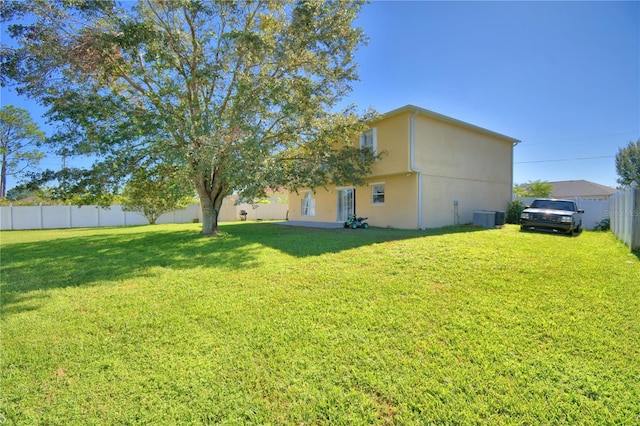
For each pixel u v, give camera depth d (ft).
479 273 17.33
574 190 105.29
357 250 24.61
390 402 7.27
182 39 32.68
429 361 8.86
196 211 79.10
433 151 43.39
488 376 8.09
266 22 33.86
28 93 27.61
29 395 7.69
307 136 38.37
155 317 12.45
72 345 10.21
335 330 10.96
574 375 8.05
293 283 16.57
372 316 12.01
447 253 22.40
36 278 18.48
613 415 6.67
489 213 43.91
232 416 6.91
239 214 85.97
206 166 29.50
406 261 20.38
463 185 48.16
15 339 10.64
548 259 20.48
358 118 40.70
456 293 14.30
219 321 11.97
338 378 8.20
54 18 26.81
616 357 8.86
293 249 26.20
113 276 18.79
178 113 30.27
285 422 6.74
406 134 40.75
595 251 23.40
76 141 28.76
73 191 30.71
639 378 7.89
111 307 13.64
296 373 8.47
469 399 7.26
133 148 30.53
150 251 27.14
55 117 27.63
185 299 14.53
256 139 29.89
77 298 14.89
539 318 11.50
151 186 40.29
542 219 36.27
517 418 6.64
